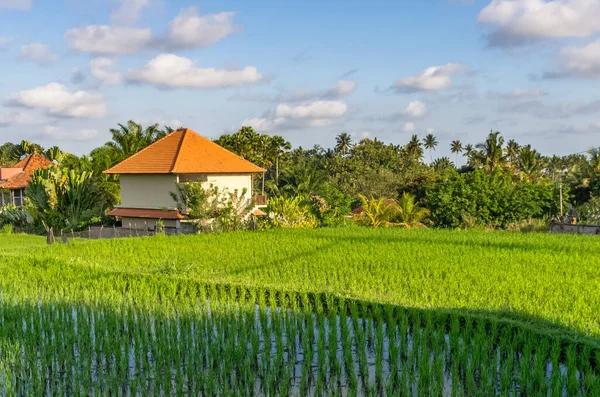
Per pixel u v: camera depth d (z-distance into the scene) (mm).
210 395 8422
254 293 13758
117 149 45875
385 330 11266
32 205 37562
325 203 35094
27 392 8531
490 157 53781
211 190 32781
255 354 9820
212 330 10867
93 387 8750
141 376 9109
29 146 72812
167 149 37500
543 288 13695
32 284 15516
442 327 10648
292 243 23359
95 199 38219
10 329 11125
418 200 51656
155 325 11320
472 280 14812
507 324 10594
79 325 11148
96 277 16312
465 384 8672
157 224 30766
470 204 38594
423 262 17531
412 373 9094
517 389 8422
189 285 14734
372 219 36406
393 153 86812
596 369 9023
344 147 95438
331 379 8992
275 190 52062
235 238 25562
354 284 14602
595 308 11867
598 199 39438
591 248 20531
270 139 62812
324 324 11031
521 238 24484
